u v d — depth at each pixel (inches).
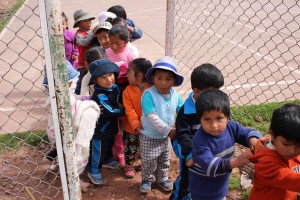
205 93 83.1
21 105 203.3
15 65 269.3
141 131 121.1
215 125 81.0
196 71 96.9
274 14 474.6
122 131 141.4
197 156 84.6
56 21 76.5
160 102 114.5
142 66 123.2
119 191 131.3
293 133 68.6
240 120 177.3
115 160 146.6
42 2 75.1
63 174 90.4
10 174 137.1
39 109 197.3
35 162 144.5
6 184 131.2
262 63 273.9
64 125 85.0
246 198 123.6
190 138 96.5
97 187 132.9
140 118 127.3
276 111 72.6
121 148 144.3
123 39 144.7
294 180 70.1
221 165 80.4
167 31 158.2
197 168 93.0
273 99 207.9
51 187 129.9
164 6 585.0
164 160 127.3
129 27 200.8
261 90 221.8
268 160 72.9
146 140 122.0
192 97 99.9
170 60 111.8
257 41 339.3
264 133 166.4
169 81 111.6
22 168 140.7
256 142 79.9
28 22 358.3
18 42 319.9
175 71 110.7
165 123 114.9
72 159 88.7
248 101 204.7
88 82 139.1
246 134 89.0
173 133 111.3
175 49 303.4
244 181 131.7
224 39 342.6
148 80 116.6
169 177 138.6
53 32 77.0
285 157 73.0
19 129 172.9
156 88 115.5
